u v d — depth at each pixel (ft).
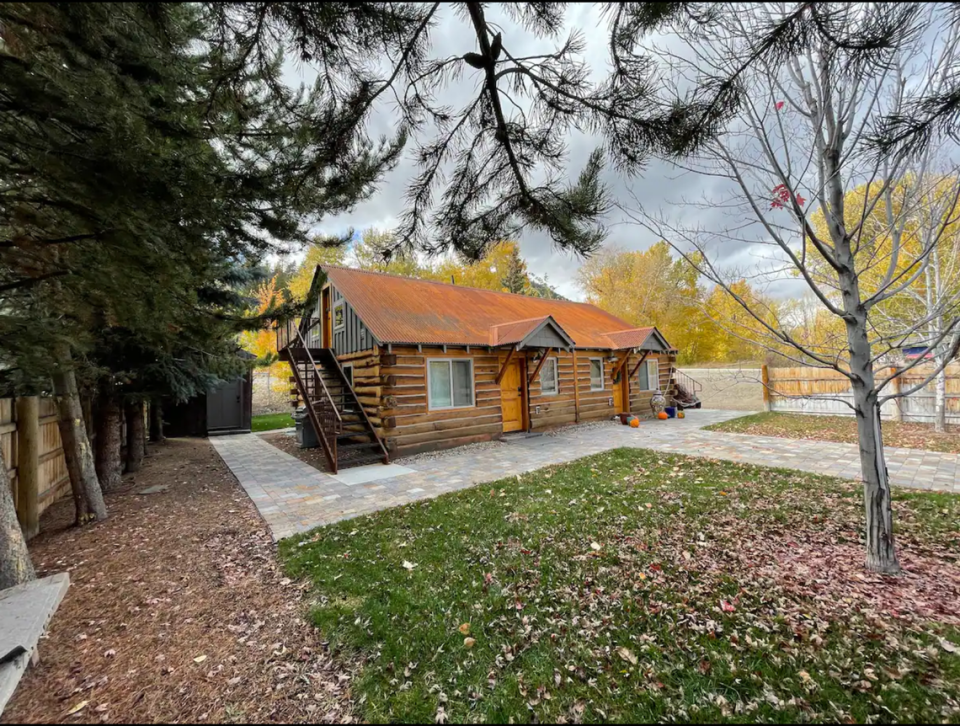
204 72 6.49
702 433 33.94
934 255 13.87
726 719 6.49
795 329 18.04
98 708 6.99
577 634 8.66
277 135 9.47
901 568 10.66
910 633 8.14
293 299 19.62
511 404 35.73
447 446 30.58
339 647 8.50
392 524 15.34
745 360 74.69
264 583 11.24
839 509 14.98
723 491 17.57
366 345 30.22
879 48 4.57
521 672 7.68
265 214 11.98
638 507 15.98
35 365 12.09
